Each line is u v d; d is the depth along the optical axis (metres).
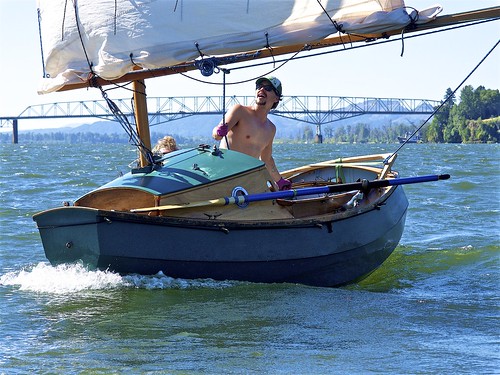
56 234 16.09
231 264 16.44
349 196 19.50
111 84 17.66
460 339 13.51
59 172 63.69
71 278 16.33
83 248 15.81
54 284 16.41
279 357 12.34
